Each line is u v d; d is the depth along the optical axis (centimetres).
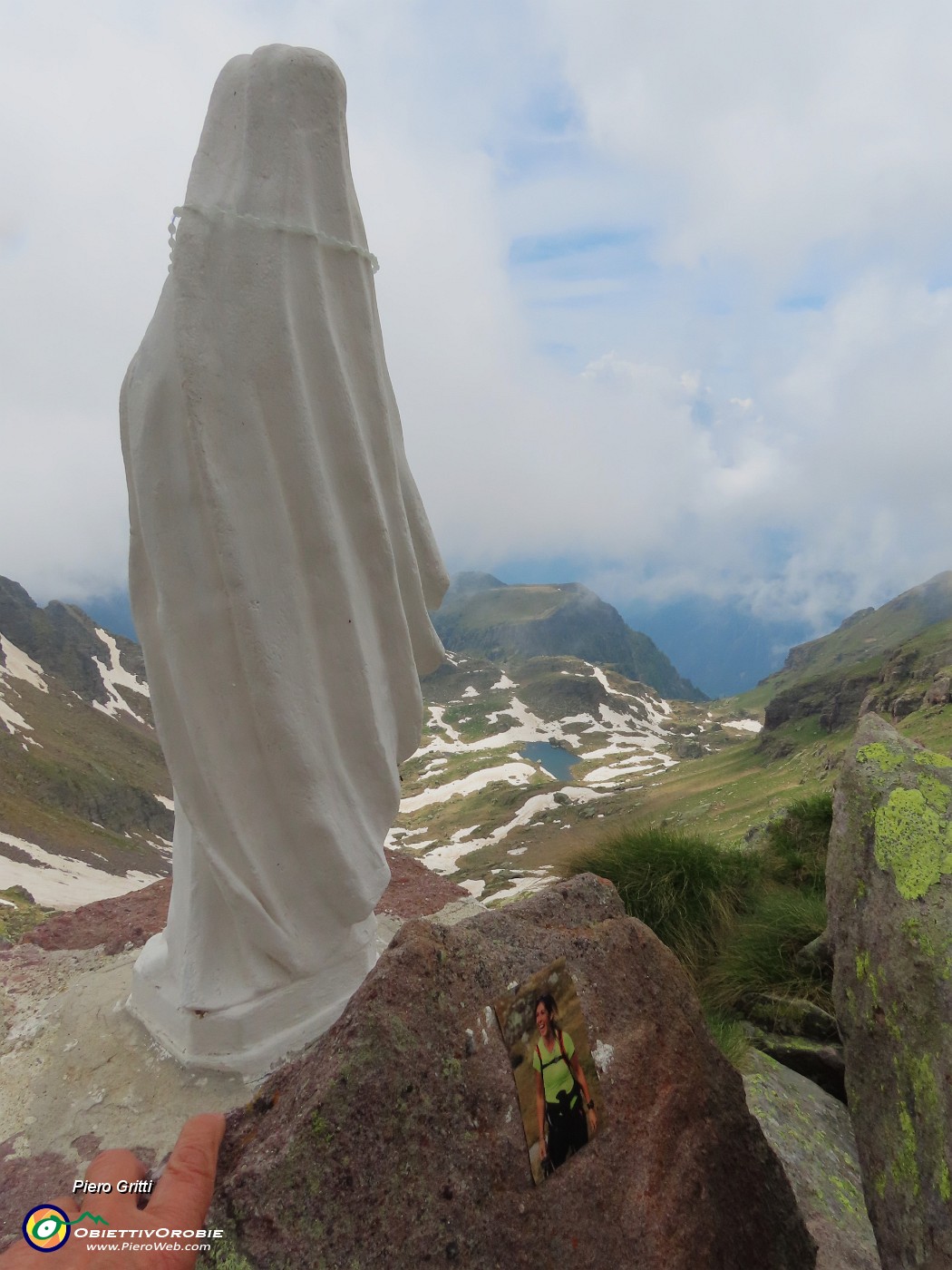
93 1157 384
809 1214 407
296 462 395
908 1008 361
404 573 470
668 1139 327
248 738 407
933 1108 331
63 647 15225
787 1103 504
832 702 8325
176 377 380
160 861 8119
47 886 5412
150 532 390
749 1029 615
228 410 379
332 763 429
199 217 380
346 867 431
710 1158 341
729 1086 362
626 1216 298
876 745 468
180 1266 193
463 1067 272
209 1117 234
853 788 457
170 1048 443
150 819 9838
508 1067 284
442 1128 260
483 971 294
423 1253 243
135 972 488
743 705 19962
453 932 299
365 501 427
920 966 360
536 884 3456
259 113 389
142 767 11612
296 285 395
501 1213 266
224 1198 217
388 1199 241
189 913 438
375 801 460
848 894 430
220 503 376
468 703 17112
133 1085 428
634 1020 338
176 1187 208
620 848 884
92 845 7400
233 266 380
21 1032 479
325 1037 262
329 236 409
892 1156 349
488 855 7075
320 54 401
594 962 336
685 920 800
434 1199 251
